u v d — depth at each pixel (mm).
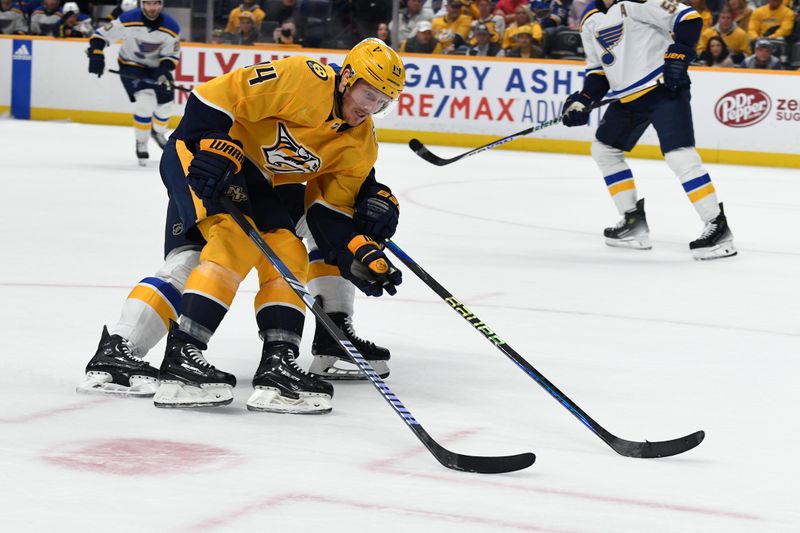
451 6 22859
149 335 5582
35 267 9109
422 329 7336
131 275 8883
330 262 5734
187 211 5422
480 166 19656
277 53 23938
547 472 4480
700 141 21047
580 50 22094
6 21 26344
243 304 7852
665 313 8164
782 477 4496
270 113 5383
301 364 6316
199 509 3912
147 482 4188
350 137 5520
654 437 5062
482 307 8148
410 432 5016
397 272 5426
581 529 3826
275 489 4152
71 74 25203
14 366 5953
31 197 13695
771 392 5953
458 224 12938
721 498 4207
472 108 22672
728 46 21125
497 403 5594
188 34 24672
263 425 5031
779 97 20359
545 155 21844
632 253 11234
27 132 22719
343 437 4891
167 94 17781
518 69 22234
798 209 15086
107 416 5078
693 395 5852
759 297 8938
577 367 6426
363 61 5250
